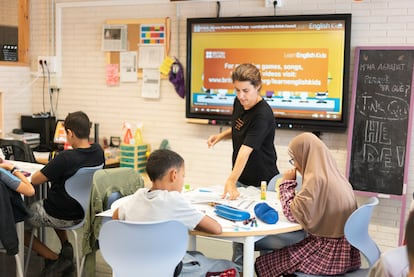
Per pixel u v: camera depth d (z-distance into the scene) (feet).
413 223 4.22
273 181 11.41
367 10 14.58
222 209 9.23
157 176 8.22
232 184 10.37
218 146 16.83
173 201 8.06
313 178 8.73
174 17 17.06
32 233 12.57
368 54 14.46
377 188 14.39
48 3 19.13
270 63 15.52
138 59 17.75
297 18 15.01
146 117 17.89
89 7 18.45
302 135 9.17
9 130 19.04
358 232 8.54
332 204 8.64
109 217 9.36
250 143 10.52
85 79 18.81
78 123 11.79
